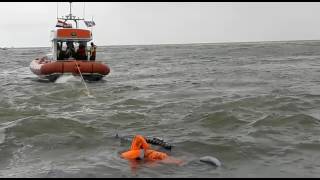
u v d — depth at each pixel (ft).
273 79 73.61
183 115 39.11
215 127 33.81
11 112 41.52
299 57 151.53
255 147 27.43
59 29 74.38
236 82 69.56
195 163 24.09
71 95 54.60
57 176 22.30
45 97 52.65
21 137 31.04
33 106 45.85
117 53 265.54
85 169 23.32
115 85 67.21
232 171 22.80
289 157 25.29
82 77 69.72
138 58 183.93
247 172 22.61
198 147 27.73
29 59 189.06
